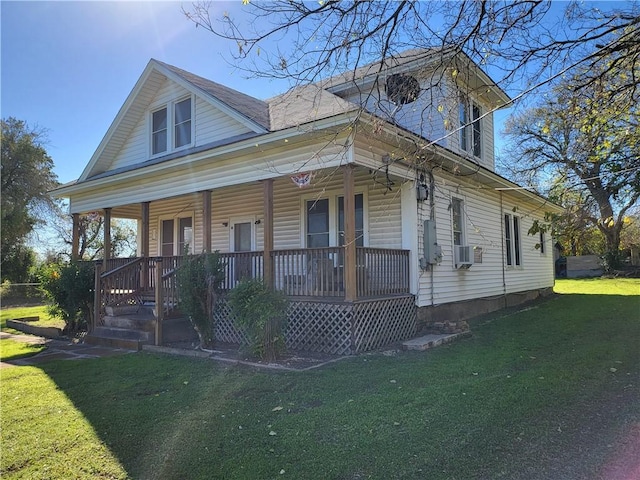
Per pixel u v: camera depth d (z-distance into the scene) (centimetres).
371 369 579
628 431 357
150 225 1466
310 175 778
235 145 845
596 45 371
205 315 784
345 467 309
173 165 970
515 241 1459
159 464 326
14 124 2823
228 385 527
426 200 923
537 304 1388
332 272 762
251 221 1210
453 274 1020
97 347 842
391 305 797
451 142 1020
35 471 321
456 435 353
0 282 2531
